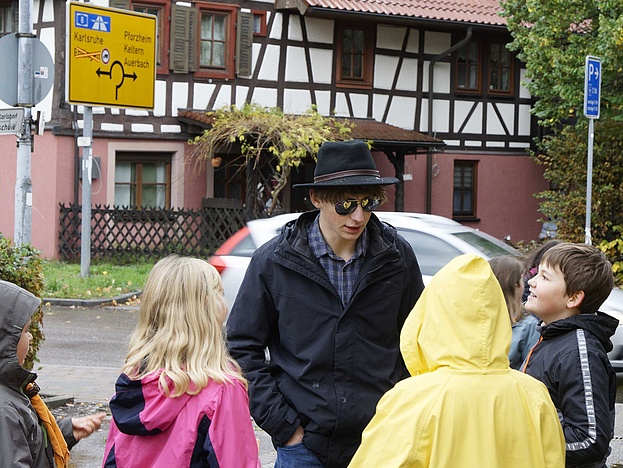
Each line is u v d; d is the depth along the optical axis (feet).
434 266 30.30
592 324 11.23
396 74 79.41
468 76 83.97
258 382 12.48
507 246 31.96
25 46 34.71
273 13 73.31
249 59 72.18
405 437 9.09
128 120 68.03
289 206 73.15
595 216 55.77
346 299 12.64
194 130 69.72
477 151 84.48
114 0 67.15
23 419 10.34
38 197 66.39
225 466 9.56
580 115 55.72
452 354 9.25
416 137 73.61
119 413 9.91
